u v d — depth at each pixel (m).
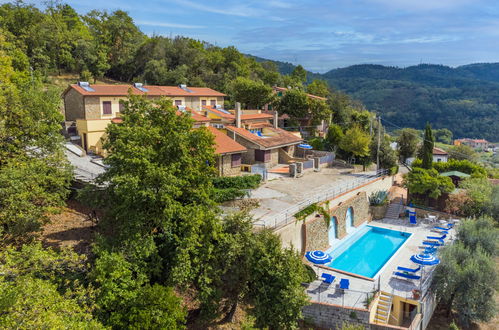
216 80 88.69
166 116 22.20
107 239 19.69
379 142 49.81
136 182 18.25
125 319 16.33
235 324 21.28
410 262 30.48
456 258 27.47
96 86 49.00
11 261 14.73
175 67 92.00
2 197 18.88
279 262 20.28
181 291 22.25
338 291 24.78
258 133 50.50
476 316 25.66
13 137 24.22
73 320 13.62
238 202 31.84
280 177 42.88
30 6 82.50
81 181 29.17
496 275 25.78
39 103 26.58
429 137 54.56
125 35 98.81
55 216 26.28
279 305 19.47
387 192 48.53
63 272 16.55
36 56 75.62
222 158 37.47
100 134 44.47
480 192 41.59
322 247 32.22
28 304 12.62
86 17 106.31
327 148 58.22
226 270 20.00
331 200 34.34
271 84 105.19
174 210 19.62
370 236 37.38
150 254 19.48
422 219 42.84
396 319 24.66
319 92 99.81
